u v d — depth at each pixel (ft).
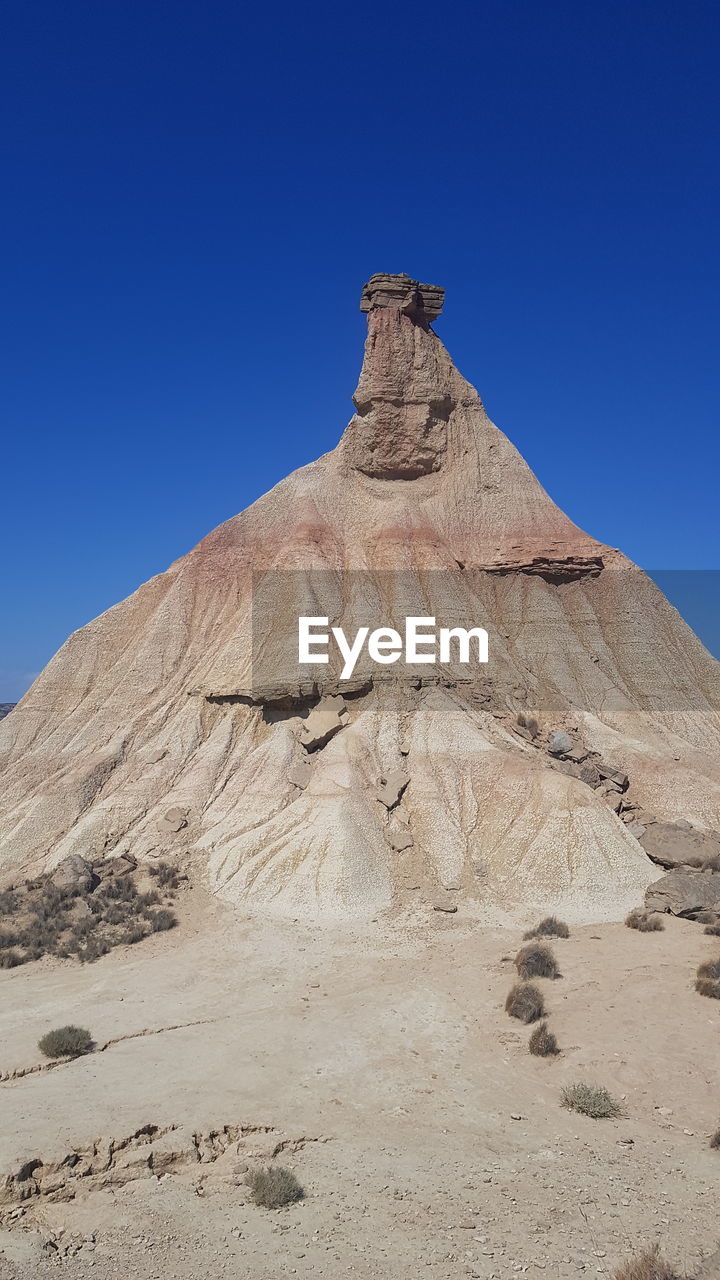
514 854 120.67
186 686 162.50
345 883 114.32
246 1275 42.73
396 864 120.67
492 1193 51.88
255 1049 75.10
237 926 108.17
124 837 132.67
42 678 174.50
